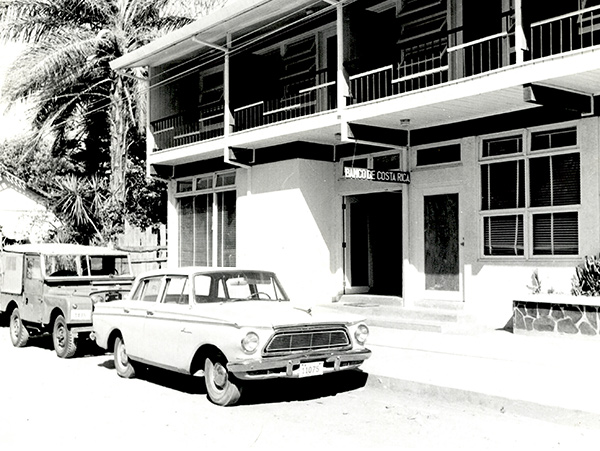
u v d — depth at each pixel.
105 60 22.56
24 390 9.47
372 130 13.95
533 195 12.27
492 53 13.09
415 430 7.20
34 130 24.33
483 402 8.20
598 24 11.37
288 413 8.06
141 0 22.62
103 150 25.61
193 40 16.78
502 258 12.64
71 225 23.64
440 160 13.93
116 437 6.97
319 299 15.95
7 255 14.30
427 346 11.36
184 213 20.33
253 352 8.05
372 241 16.61
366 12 14.37
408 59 13.98
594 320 10.92
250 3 14.78
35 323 13.23
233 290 9.59
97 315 10.98
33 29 22.62
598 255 11.32
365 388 9.51
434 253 13.93
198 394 9.26
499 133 12.76
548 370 9.16
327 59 16.75
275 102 17.73
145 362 9.77
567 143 11.89
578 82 10.58
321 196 16.22
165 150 19.06
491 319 12.80
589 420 7.20
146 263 22.86
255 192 17.12
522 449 6.44
